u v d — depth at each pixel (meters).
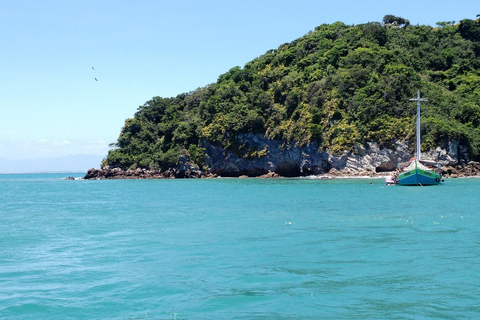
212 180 119.12
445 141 98.56
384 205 45.25
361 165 104.81
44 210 49.59
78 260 22.72
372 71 115.50
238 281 18.33
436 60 125.19
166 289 17.42
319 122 114.25
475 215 36.72
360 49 122.44
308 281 18.25
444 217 35.75
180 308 15.44
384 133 103.12
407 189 67.88
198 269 20.31
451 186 72.06
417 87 110.06
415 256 22.34
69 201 62.53
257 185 87.94
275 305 15.61
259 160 128.50
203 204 51.06
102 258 23.03
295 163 121.69
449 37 136.50
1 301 16.36
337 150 106.94
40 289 17.75
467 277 18.67
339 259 21.88
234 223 34.44
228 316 14.70
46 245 27.20
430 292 16.86
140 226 34.28
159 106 158.12
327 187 76.19
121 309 15.45
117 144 154.88
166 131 146.00
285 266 20.61
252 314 14.85
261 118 128.00
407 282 18.05
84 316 14.91
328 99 114.56
